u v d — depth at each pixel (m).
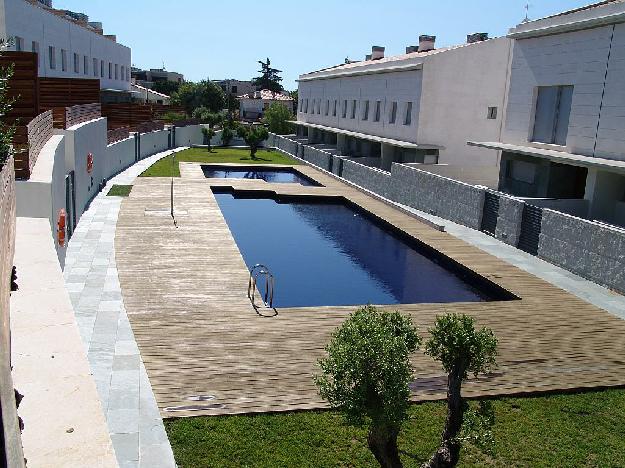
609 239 14.79
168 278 13.56
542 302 13.40
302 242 20.73
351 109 41.84
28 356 4.09
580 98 19.38
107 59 42.78
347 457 7.13
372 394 4.92
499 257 17.52
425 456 7.22
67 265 14.39
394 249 20.00
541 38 21.33
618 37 17.58
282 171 37.88
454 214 22.33
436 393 8.83
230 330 10.67
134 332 10.40
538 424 8.22
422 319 11.87
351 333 5.20
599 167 17.38
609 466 7.27
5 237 4.59
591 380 9.61
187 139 50.50
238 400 8.29
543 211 17.41
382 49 46.84
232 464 6.89
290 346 10.11
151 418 7.73
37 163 13.09
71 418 3.38
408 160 32.91
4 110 8.21
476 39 34.88
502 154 24.31
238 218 24.08
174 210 21.44
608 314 12.79
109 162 28.50
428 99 30.70
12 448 2.36
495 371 9.75
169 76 102.12
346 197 27.41
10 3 24.25
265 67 107.44
